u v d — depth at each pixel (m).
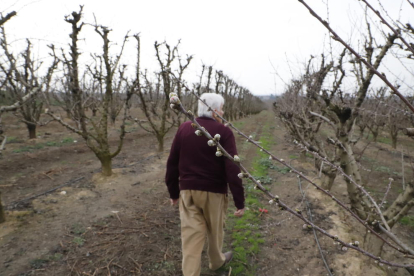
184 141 1.92
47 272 2.45
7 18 2.62
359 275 2.53
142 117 16.16
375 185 5.49
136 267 2.54
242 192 1.84
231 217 3.68
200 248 1.87
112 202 4.04
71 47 4.21
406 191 2.29
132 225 3.32
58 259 2.63
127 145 8.88
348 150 2.58
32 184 4.91
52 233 3.10
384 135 12.33
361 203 2.56
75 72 4.35
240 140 10.27
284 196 4.61
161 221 3.44
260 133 13.05
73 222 3.37
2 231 3.10
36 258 2.63
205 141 1.84
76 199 4.11
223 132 1.83
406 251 1.19
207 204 1.89
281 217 3.76
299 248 3.01
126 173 5.41
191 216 1.91
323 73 4.02
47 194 4.28
